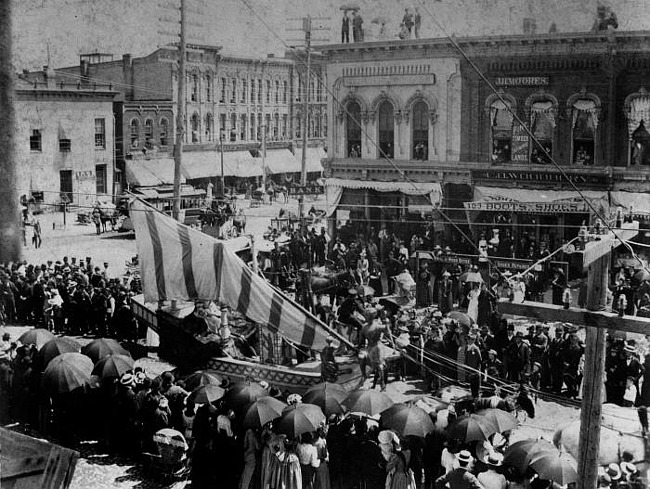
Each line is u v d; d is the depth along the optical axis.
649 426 14.55
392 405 13.69
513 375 20.20
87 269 27.53
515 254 32.16
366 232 36.97
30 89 37.50
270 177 46.97
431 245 34.50
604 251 11.14
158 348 20.86
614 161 31.95
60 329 25.53
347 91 37.56
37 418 17.06
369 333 20.09
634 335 23.38
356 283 29.48
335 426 13.91
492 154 34.53
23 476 6.44
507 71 33.66
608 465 13.13
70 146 40.47
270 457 13.48
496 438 16.20
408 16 35.69
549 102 32.94
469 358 19.20
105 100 42.19
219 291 20.03
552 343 20.03
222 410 14.37
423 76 35.41
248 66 45.31
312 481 13.53
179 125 28.16
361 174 37.44
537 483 12.01
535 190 33.38
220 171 45.56
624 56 31.12
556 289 26.77
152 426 15.05
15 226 34.25
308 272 28.73
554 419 18.41
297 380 18.64
